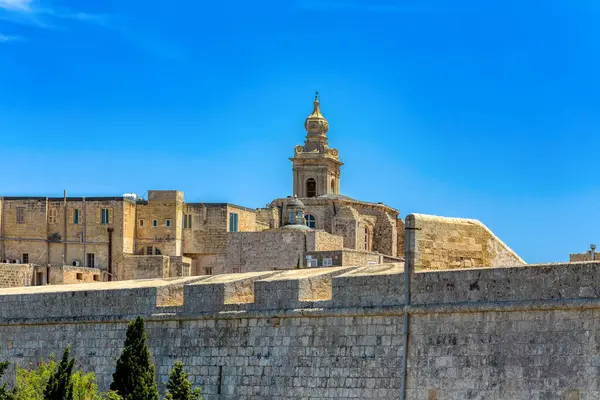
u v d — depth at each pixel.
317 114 181.25
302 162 177.75
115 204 156.12
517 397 50.31
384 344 55.59
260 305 61.19
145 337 63.62
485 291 52.00
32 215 158.00
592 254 77.56
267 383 60.25
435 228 56.03
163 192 158.25
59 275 149.12
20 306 72.94
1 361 73.00
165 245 157.62
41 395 65.12
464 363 52.25
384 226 167.00
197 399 60.12
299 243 142.38
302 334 59.09
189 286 64.75
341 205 163.00
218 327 63.16
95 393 65.44
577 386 48.66
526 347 50.34
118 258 155.38
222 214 157.50
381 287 56.06
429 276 54.00
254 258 144.12
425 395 53.31
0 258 158.00
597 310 48.53
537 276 50.41
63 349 70.62
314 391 58.03
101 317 68.81
